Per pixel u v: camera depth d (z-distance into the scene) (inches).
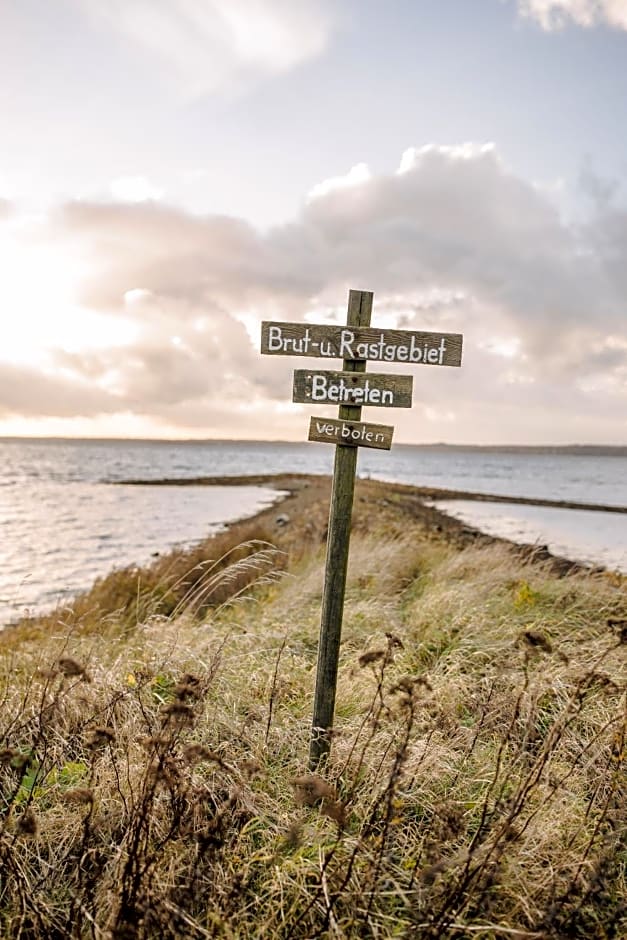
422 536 569.9
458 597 247.1
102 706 139.2
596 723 141.9
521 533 909.8
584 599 251.9
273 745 136.4
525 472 4955.7
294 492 1963.6
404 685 93.9
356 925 87.0
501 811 100.2
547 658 169.6
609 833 101.2
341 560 125.6
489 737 138.9
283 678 169.6
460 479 3398.1
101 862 98.3
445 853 102.2
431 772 121.3
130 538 879.7
